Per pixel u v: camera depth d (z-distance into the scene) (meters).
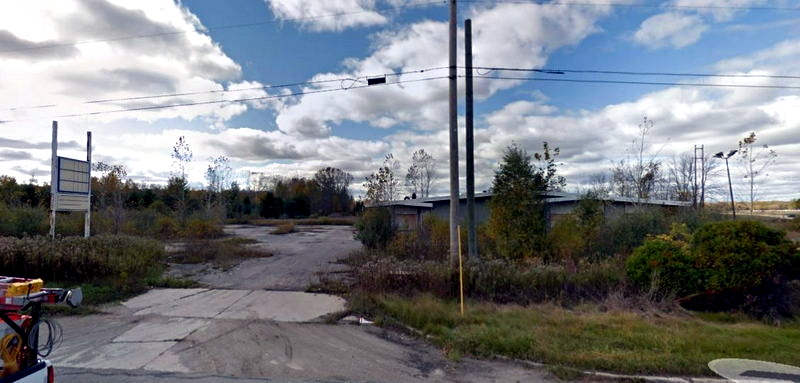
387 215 15.84
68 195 12.80
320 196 58.75
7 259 9.51
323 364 5.29
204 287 9.65
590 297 8.36
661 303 7.88
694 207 15.04
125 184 23.25
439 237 13.77
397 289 8.61
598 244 11.55
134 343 5.96
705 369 4.99
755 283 7.71
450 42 10.12
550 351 5.48
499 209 11.36
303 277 10.91
